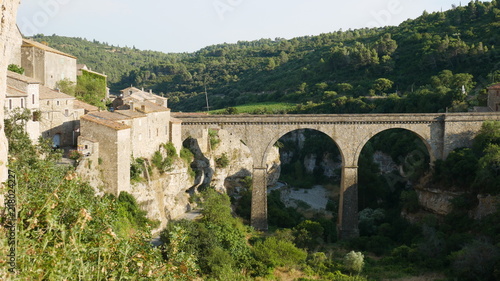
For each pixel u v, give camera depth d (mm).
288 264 65375
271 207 89000
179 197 80250
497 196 73438
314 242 76625
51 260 23047
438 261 67875
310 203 111812
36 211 24328
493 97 97875
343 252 75250
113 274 25844
